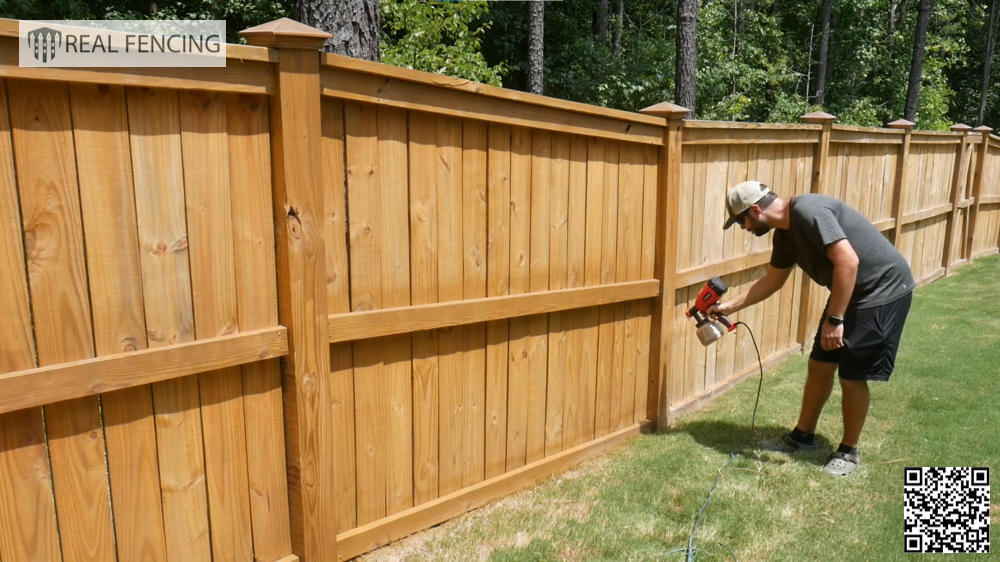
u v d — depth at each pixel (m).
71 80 2.03
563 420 4.13
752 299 4.32
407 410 3.24
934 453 4.24
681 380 5.06
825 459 4.25
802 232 3.84
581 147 3.88
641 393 4.71
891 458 4.20
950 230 10.20
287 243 2.58
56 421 2.18
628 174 4.26
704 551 3.23
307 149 2.57
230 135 2.45
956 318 7.53
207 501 2.58
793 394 5.45
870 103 26.52
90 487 2.28
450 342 3.39
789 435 4.49
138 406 2.36
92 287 2.19
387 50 9.95
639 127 4.20
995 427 4.62
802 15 26.20
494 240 3.47
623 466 4.16
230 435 2.61
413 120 3.00
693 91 13.28
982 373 5.68
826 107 25.83
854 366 3.90
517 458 3.87
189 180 2.36
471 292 3.40
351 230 2.84
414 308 3.09
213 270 2.46
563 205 3.83
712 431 4.74
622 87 17.67
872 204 7.79
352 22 4.77
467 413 3.54
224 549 2.64
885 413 4.91
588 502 3.71
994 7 30.70
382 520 3.18
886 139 7.69
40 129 2.04
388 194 2.95
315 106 2.56
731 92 21.78
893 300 3.82
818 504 3.68
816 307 7.00
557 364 4.02
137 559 2.41
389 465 3.20
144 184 2.26
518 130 3.49
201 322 2.45
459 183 3.25
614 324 4.38
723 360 5.59
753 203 3.99
